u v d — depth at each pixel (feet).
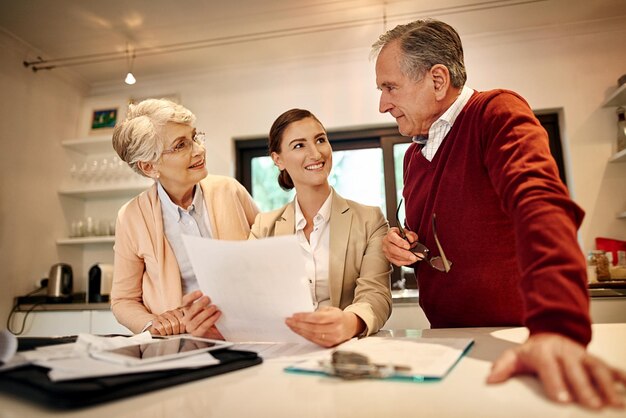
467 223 3.52
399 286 9.59
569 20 8.88
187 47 9.48
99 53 9.64
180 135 4.52
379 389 1.65
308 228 4.34
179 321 3.74
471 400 1.47
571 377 1.47
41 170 9.75
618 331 2.65
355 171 10.34
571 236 1.95
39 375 1.81
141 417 1.44
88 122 10.98
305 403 1.53
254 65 10.31
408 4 8.29
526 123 2.77
